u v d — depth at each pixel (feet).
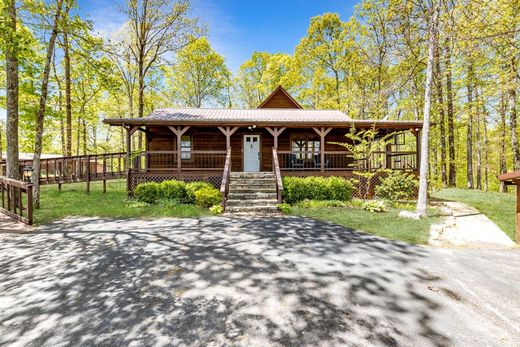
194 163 46.75
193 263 14.66
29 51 29.07
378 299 10.82
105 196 38.24
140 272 13.51
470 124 58.75
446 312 9.86
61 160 43.86
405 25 35.81
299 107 60.54
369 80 70.54
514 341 8.21
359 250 16.81
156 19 56.65
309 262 14.82
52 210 28.86
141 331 8.79
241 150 47.91
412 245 17.92
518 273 13.39
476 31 27.04
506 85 38.29
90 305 10.46
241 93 110.93
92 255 15.94
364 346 7.95
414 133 40.70
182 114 46.93
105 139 85.15
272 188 34.53
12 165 30.01
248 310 9.99
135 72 69.92
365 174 34.71
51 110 50.29
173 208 29.86
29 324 9.27
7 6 26.81
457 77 51.49
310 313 9.77
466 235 20.25
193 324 9.14
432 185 35.35
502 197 39.60
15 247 17.39
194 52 88.74
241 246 17.52
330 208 30.68
